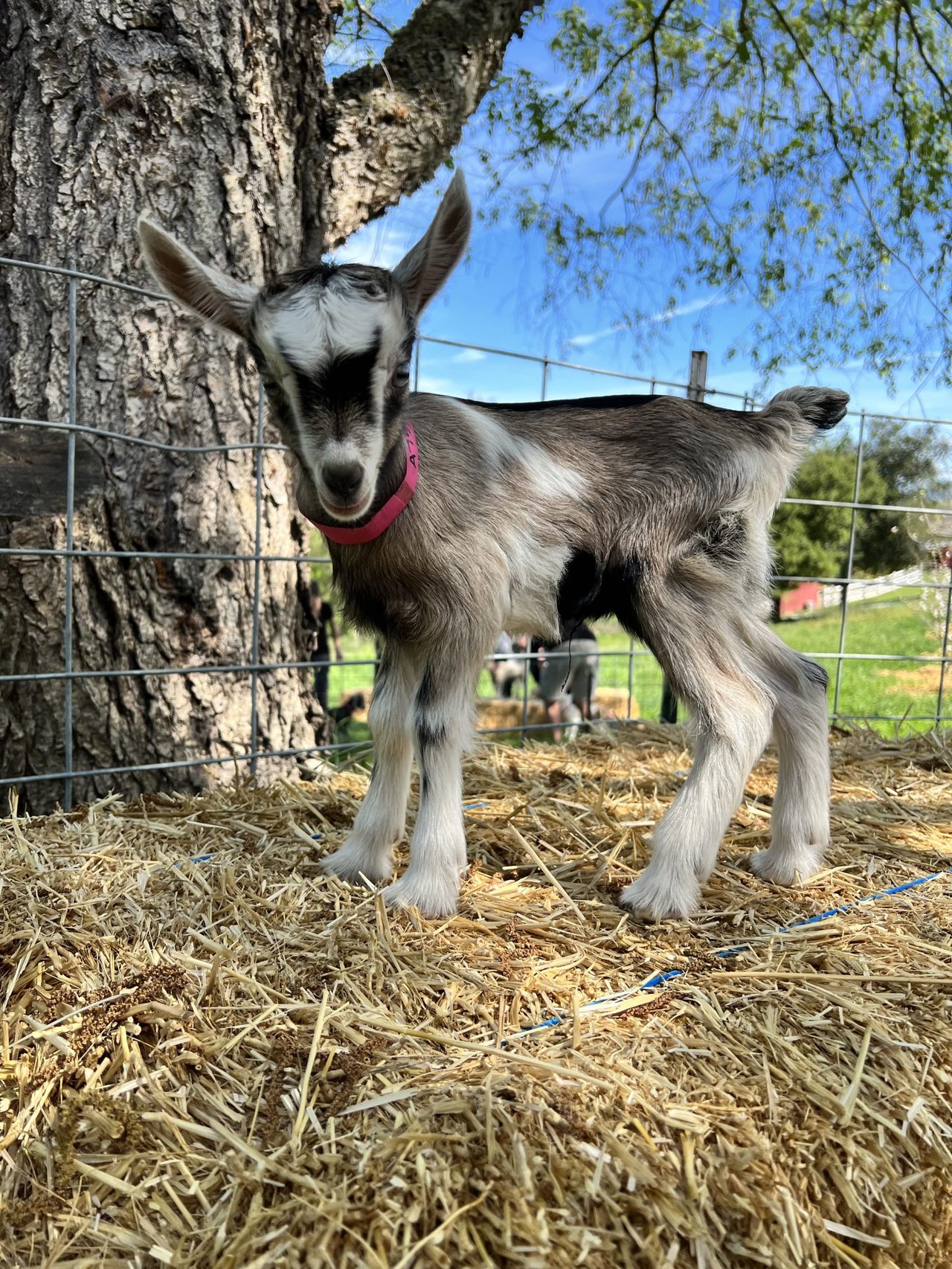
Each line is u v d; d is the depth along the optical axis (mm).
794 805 695
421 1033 471
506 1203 376
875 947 585
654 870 630
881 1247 408
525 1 1135
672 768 1009
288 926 571
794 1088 456
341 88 1036
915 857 751
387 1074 443
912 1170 437
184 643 876
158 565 858
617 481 661
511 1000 508
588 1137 411
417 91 1042
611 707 2285
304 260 972
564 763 1021
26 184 817
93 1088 440
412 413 621
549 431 667
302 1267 356
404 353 557
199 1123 427
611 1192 389
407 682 655
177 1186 395
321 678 1444
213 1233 376
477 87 1122
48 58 809
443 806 614
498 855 717
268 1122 422
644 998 514
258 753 896
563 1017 495
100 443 833
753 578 701
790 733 697
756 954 570
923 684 2840
